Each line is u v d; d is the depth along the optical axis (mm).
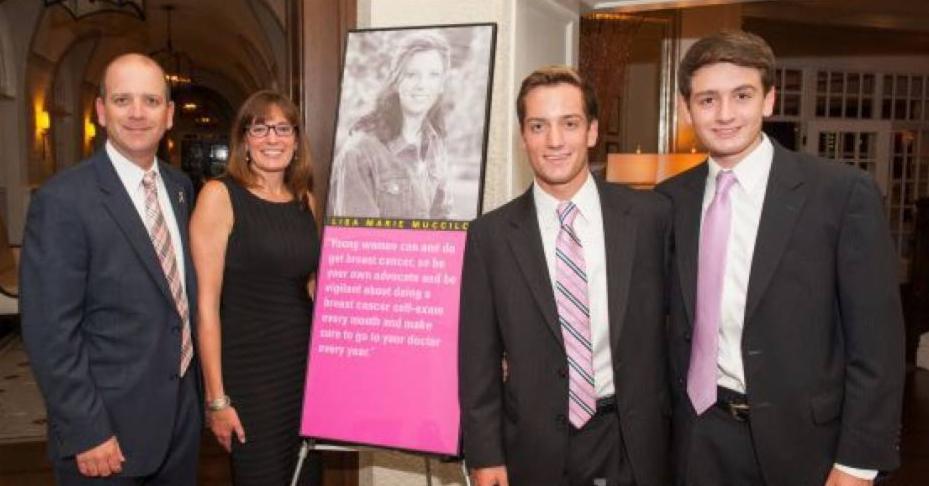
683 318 1635
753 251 1521
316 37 2648
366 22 2611
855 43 8547
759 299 1495
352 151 2154
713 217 1576
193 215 1944
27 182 8789
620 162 4715
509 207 1729
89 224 1722
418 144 2104
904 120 9367
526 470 1655
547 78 1589
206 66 13930
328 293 2090
